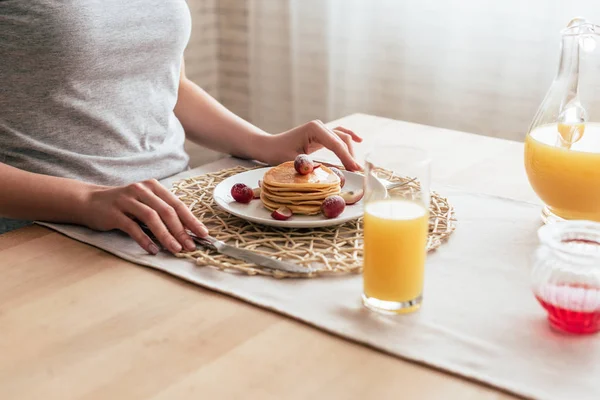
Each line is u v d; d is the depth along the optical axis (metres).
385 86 2.67
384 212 0.82
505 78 2.39
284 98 2.97
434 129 1.63
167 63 1.47
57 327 0.82
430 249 1.01
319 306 0.86
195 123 1.54
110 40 1.33
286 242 1.02
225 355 0.77
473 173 1.34
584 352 0.77
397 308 0.84
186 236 1.01
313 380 0.72
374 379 0.73
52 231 1.09
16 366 0.75
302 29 2.81
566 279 0.80
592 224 0.86
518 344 0.78
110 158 1.37
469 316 0.84
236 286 0.91
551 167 1.04
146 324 0.83
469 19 2.41
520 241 1.05
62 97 1.30
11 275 0.94
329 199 1.06
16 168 1.19
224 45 3.14
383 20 2.60
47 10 1.25
